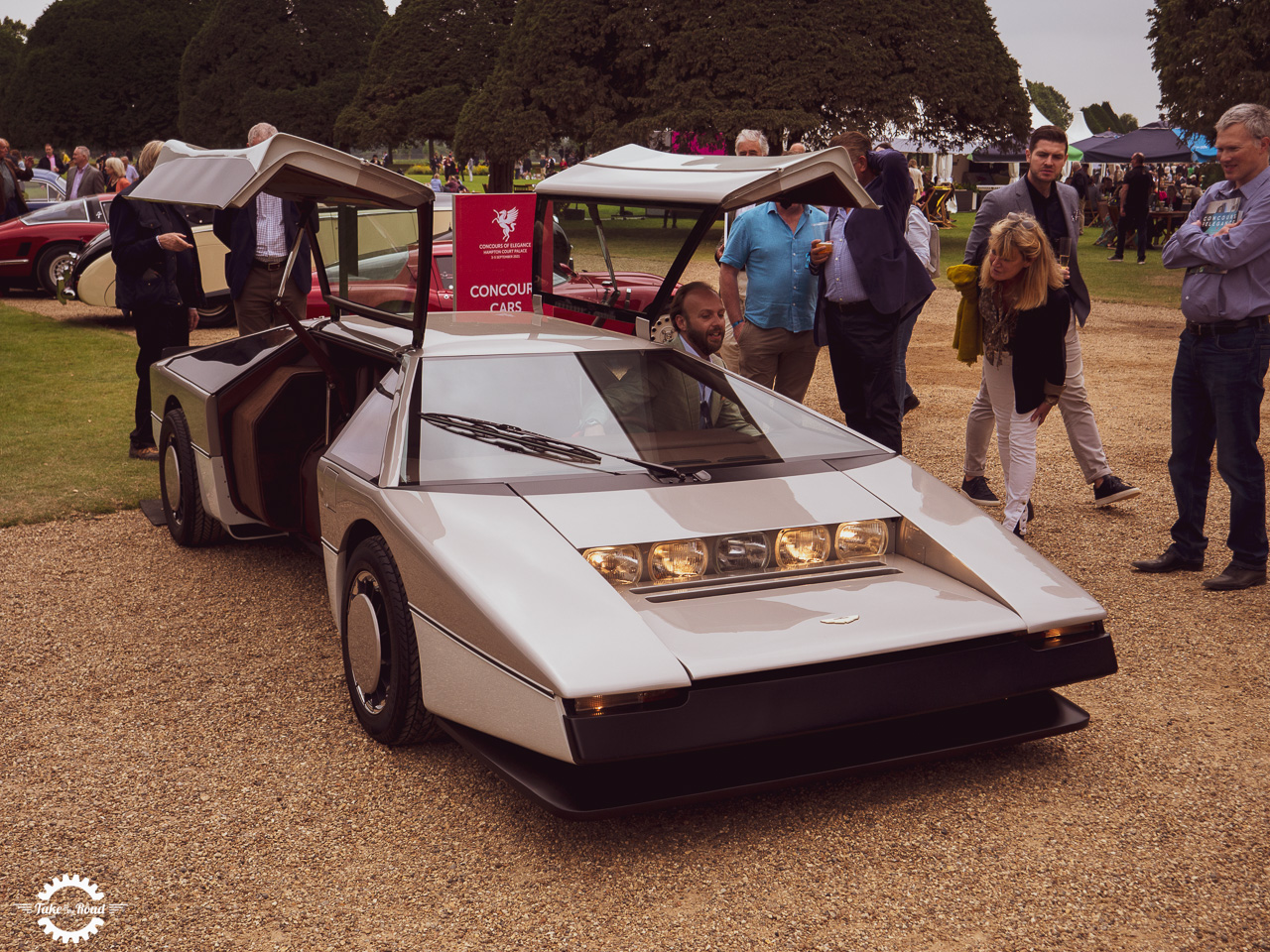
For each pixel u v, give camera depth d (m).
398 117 40.22
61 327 12.72
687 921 2.52
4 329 12.46
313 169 3.43
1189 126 28.86
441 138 40.78
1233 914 2.53
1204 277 4.66
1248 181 4.55
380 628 3.29
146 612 4.57
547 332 4.19
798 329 5.73
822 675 2.72
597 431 3.63
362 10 48.19
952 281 5.24
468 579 2.83
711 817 2.98
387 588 3.17
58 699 3.74
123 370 10.22
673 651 2.69
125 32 58.97
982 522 3.44
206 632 4.35
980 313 5.19
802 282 5.65
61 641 4.26
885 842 2.86
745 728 2.63
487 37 39.88
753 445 3.74
